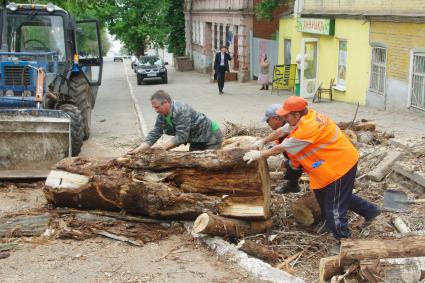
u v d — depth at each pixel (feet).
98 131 45.27
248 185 19.97
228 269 17.57
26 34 37.60
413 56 49.98
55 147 27.66
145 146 22.39
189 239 20.01
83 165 21.71
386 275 14.79
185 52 148.15
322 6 69.00
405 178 26.05
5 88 31.86
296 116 18.26
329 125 18.15
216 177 20.33
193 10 136.15
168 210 20.72
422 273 14.83
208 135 22.79
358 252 15.16
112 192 20.92
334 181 18.08
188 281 16.87
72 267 17.99
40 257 18.75
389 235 19.30
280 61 83.76
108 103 68.23
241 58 94.38
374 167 27.55
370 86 58.44
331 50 66.18
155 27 138.51
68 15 38.27
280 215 21.63
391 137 35.86
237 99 67.92
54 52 35.04
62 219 21.25
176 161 20.47
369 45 57.62
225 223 19.47
